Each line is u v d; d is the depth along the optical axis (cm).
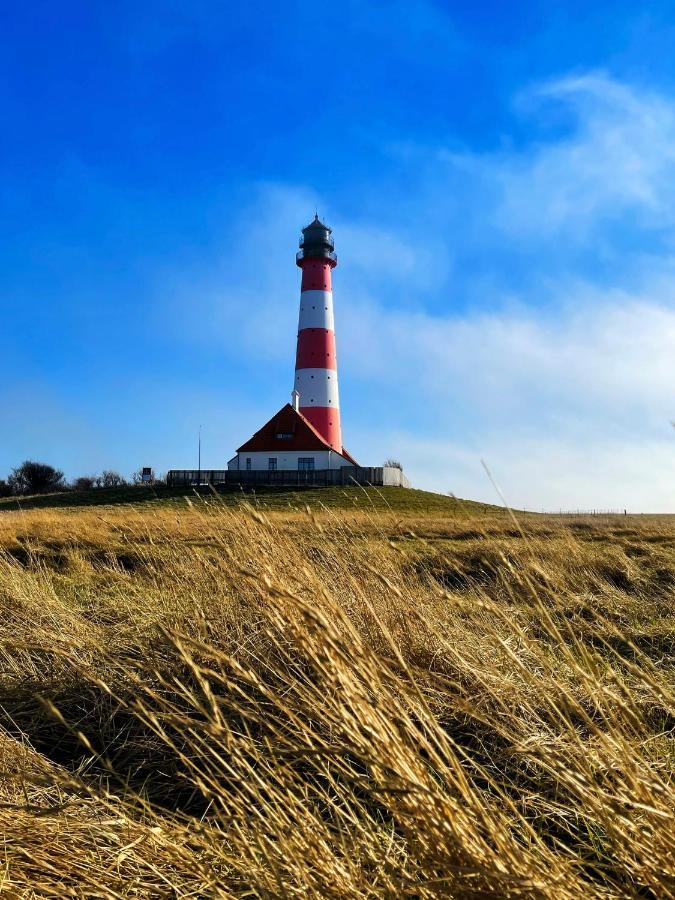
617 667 459
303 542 502
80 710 420
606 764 211
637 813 203
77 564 1009
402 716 194
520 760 327
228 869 234
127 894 218
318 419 5416
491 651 402
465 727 364
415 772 186
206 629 482
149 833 221
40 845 230
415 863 199
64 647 468
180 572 636
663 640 564
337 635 191
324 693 267
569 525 1596
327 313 5481
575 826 274
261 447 5303
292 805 220
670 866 176
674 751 301
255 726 371
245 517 350
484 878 175
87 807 258
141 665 427
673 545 1270
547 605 620
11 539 1267
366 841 223
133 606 626
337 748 204
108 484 6272
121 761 367
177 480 5178
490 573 775
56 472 6372
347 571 449
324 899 192
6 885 209
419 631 412
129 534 1195
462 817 182
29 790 278
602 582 820
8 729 412
